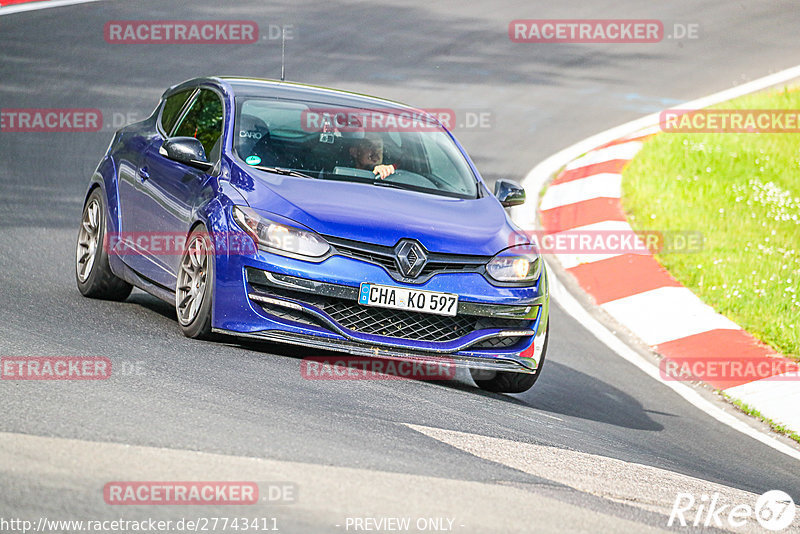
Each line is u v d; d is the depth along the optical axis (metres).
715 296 39.97
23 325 23.58
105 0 80.50
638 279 41.75
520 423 22.34
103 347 22.36
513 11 91.31
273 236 23.23
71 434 16.00
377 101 29.56
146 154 28.34
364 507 14.44
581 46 83.56
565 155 59.16
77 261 29.34
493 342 24.58
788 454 26.62
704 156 58.69
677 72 79.31
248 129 26.30
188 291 24.77
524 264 24.88
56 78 60.03
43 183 42.62
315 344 23.02
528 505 15.73
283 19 81.06
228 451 16.12
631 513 16.55
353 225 23.56
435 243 23.89
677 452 24.09
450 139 29.11
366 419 19.59
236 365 22.27
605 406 27.72
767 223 49.66
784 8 98.56
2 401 17.36
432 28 83.75
